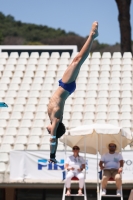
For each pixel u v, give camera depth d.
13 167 73.75
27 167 73.56
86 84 101.31
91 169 71.38
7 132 91.31
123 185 69.31
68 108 95.69
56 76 103.88
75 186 70.81
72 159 59.91
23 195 80.69
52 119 33.84
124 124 90.75
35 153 73.56
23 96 99.69
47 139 88.44
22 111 96.00
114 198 77.94
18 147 87.44
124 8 124.75
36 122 93.00
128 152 71.12
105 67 105.06
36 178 72.94
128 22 125.12
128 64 105.50
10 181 72.38
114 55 107.94
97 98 97.62
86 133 63.00
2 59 109.56
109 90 99.38
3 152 86.38
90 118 92.81
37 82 102.69
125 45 124.62
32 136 89.69
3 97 99.81
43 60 108.25
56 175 72.62
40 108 96.38
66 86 33.81
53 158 33.81
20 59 109.12
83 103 96.56
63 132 34.78
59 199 80.00
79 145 69.38
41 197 80.50
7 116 95.19
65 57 108.25
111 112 93.75
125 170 70.94
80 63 33.59
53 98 34.09
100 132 62.81
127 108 94.56
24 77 104.38
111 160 58.56
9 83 103.12
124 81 101.25
